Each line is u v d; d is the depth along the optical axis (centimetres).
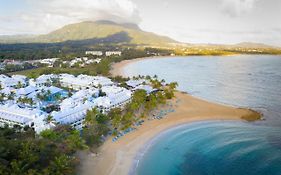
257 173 11062
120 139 13612
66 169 9306
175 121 16562
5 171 8025
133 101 17988
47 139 11606
